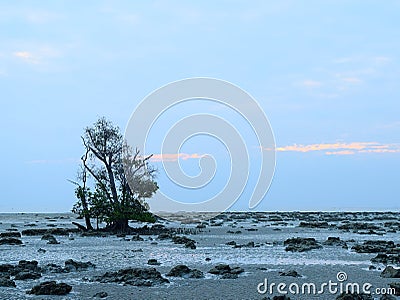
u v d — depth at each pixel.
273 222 104.25
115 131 68.69
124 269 32.06
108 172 69.00
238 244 53.16
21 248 49.62
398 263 38.03
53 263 38.12
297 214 165.75
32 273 31.78
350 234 69.31
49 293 26.75
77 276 32.44
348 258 41.25
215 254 44.06
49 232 67.69
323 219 121.81
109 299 25.92
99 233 66.38
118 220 69.25
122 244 53.88
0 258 41.56
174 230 72.44
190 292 27.50
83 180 69.81
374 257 41.59
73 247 50.69
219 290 27.98
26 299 25.80
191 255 43.38
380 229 79.12
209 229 77.50
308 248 46.59
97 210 69.31
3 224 97.25
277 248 48.94
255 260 40.00
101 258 41.53
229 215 147.00
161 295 26.78
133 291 27.78
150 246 51.53
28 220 119.62
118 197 69.12
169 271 33.56
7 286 28.64
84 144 68.44
